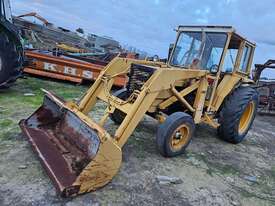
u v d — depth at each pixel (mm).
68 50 12477
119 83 8203
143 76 4406
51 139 3834
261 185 4168
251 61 6055
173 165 4223
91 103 4410
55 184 2967
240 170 4559
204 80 4895
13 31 6195
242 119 5965
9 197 2912
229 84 5469
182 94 4645
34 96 6645
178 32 5664
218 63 5055
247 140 6391
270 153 5762
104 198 3123
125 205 3088
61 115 4129
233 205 3488
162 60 6074
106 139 3102
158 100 4508
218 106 5367
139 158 4238
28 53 8398
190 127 4488
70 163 3307
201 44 5266
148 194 3369
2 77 6309
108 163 3164
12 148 3891
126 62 4785
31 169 3443
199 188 3727
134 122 3824
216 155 5004
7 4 6949
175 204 3281
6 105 5668
